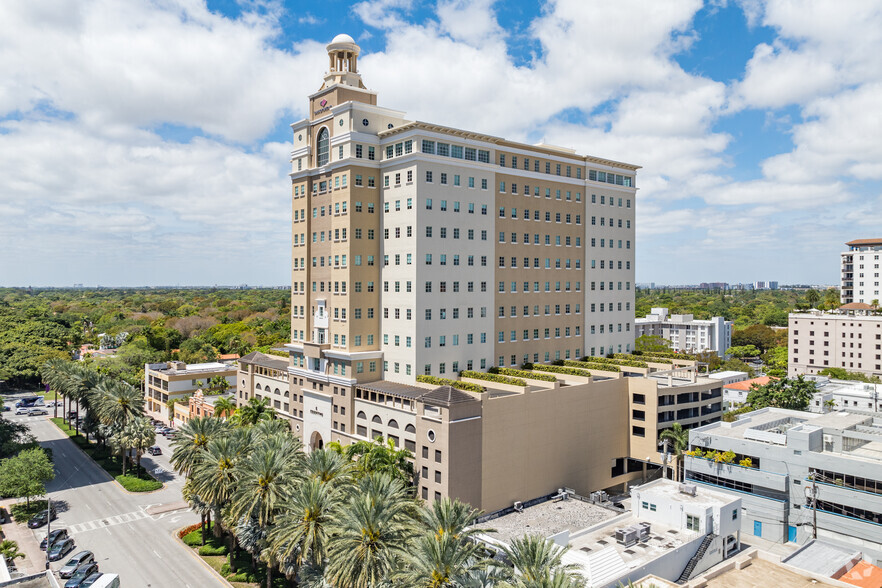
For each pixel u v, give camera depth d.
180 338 195.62
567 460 79.12
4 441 89.81
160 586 59.12
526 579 39.06
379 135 85.31
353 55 92.44
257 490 53.56
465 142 84.06
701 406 92.75
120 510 79.88
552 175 96.81
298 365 93.88
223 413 103.50
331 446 71.88
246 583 59.59
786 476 67.31
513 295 91.06
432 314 80.00
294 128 96.56
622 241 110.12
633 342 113.31
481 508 67.56
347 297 82.25
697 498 58.34
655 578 45.31
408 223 79.62
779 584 45.84
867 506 60.94
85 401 105.12
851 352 151.25
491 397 69.06
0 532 72.00
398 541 45.84
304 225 93.50
